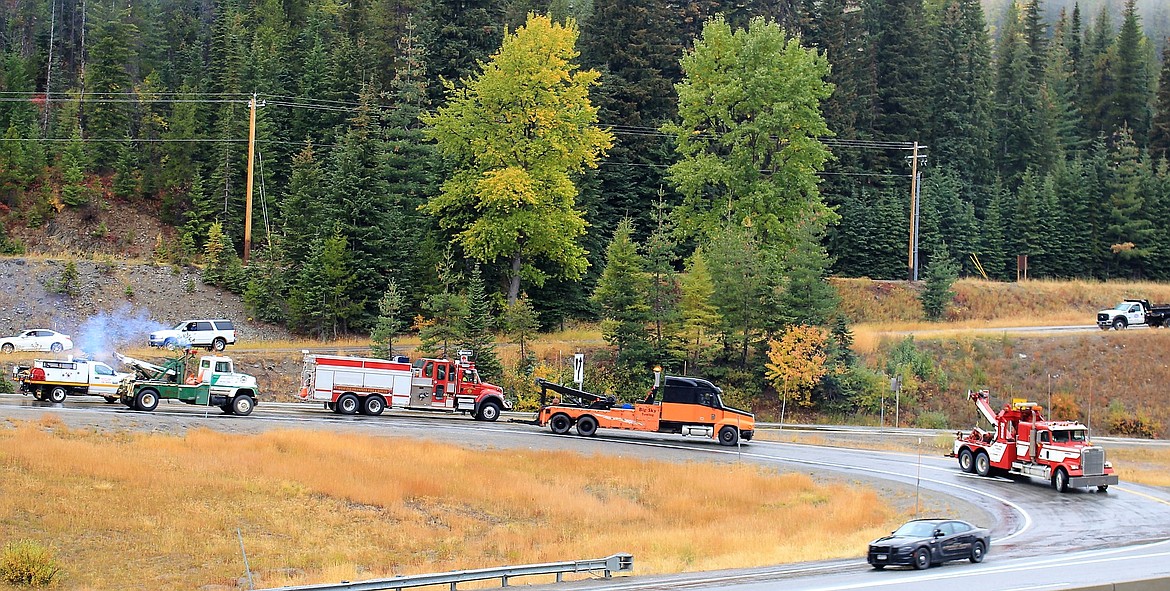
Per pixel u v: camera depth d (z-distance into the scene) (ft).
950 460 167.02
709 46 257.34
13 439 122.52
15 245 252.42
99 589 90.99
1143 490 143.43
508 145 233.35
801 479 144.46
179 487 117.60
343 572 96.22
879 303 274.98
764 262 227.40
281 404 191.11
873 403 211.61
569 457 150.30
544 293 248.93
